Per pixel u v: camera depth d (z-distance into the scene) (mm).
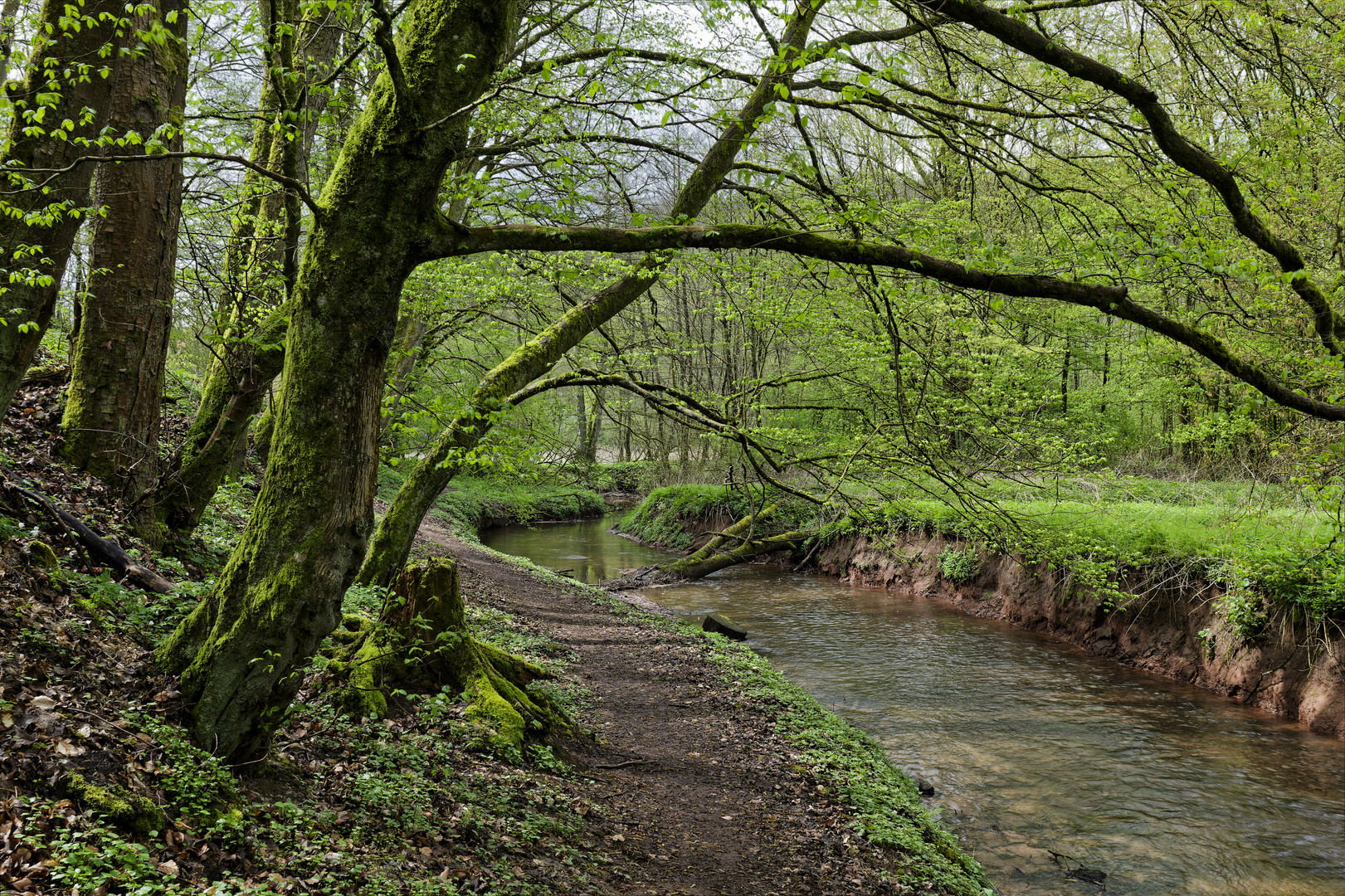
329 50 6809
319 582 3799
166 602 5430
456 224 3762
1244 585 10898
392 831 4266
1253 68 6527
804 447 9914
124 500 7113
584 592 15867
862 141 15766
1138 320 4176
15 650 3941
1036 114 6137
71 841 2848
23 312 4805
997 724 10109
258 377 7359
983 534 8352
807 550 22078
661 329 9047
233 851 3408
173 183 7195
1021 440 8367
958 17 4172
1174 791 8188
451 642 6266
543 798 5492
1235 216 4844
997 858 6891
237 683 3896
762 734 8422
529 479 9648
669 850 5531
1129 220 6008
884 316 7289
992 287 4094
